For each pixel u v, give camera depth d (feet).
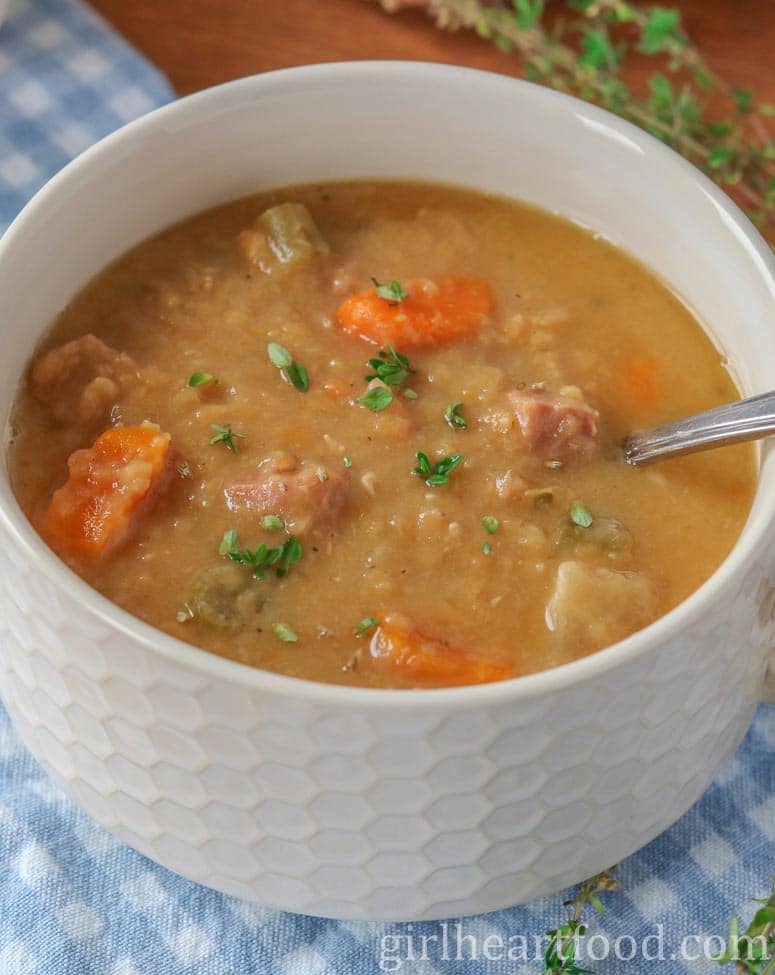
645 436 1.10
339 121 1.19
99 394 1.10
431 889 1.01
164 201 1.18
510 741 0.93
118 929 1.07
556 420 1.10
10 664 1.03
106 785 1.02
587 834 1.01
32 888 1.08
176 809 0.99
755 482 1.09
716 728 1.03
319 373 1.14
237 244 1.20
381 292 1.15
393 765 0.93
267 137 1.19
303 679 0.95
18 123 1.44
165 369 1.13
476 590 1.05
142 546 1.05
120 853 1.10
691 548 1.07
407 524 1.07
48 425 1.09
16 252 1.07
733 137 1.41
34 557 0.94
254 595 1.03
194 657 0.91
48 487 1.07
